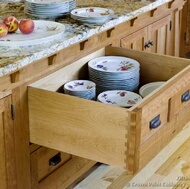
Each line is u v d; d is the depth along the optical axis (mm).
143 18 2762
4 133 1884
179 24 3416
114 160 1813
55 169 2277
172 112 1987
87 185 2625
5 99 1838
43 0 2400
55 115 1901
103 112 1771
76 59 2219
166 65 2328
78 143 1890
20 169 2029
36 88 1907
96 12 2369
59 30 2076
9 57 1789
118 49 2426
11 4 2568
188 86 2088
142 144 1794
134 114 1700
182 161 2855
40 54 1863
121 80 2230
